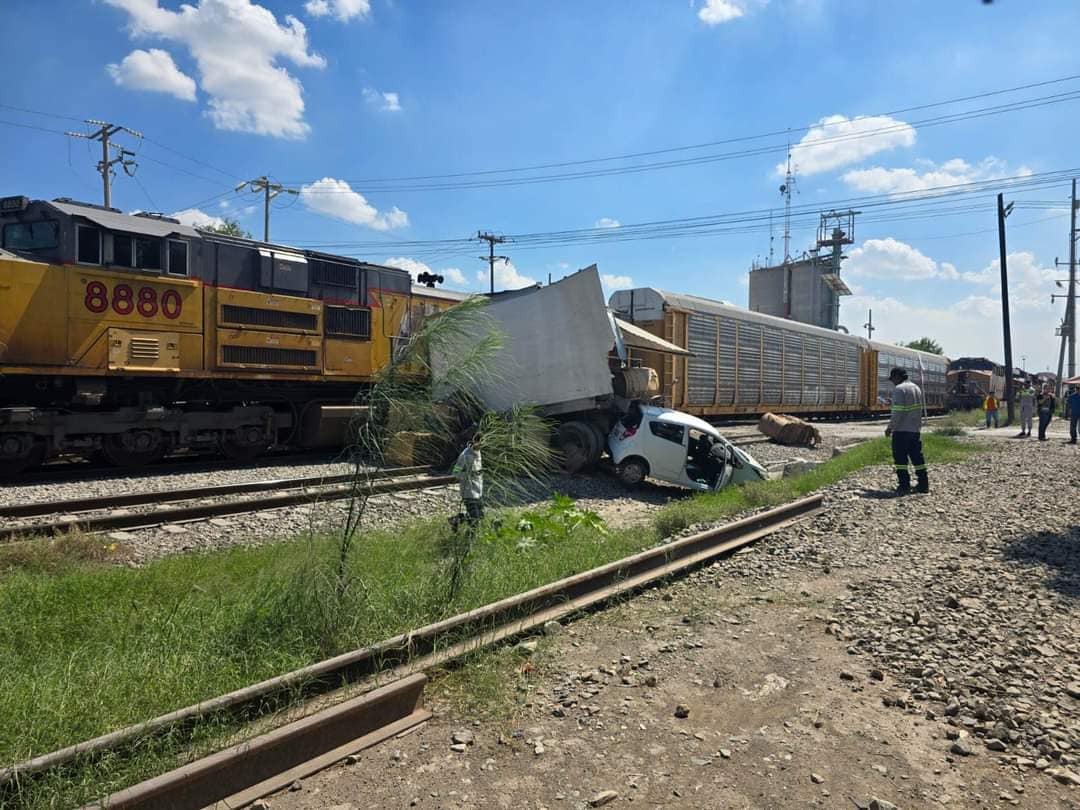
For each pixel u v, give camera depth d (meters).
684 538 7.72
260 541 7.67
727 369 23.78
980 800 3.01
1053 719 3.67
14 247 11.32
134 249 11.63
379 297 15.70
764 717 3.78
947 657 4.48
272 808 2.90
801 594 5.96
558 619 5.16
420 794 3.04
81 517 7.99
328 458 14.30
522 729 3.62
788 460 17.70
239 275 13.19
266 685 3.53
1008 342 33.25
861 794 3.05
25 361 10.48
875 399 36.84
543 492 11.56
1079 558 6.89
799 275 65.81
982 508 9.66
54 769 2.79
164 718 3.14
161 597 5.20
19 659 3.97
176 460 13.56
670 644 4.82
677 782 3.15
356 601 4.71
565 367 13.57
